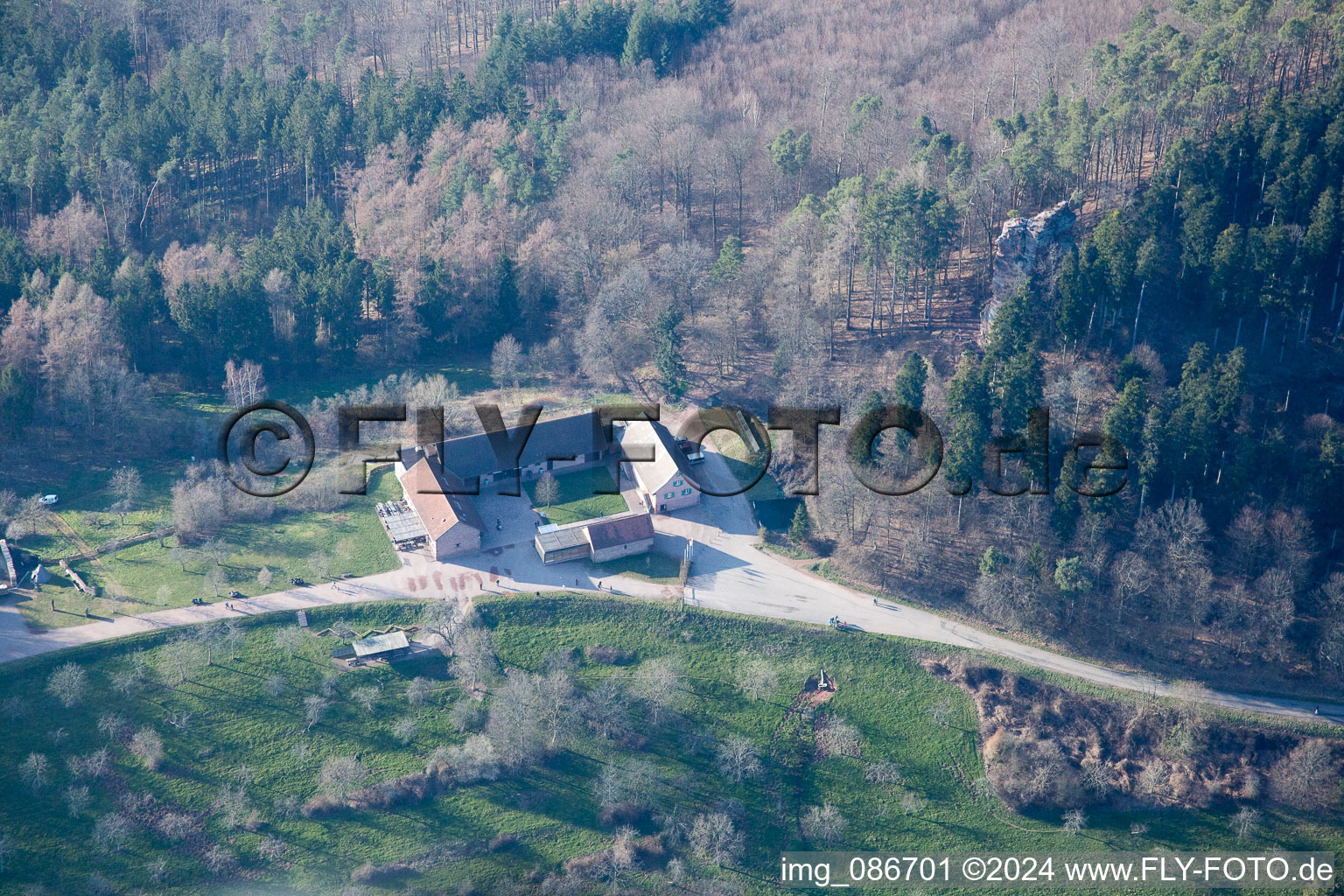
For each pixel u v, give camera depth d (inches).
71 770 5457.7
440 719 5856.3
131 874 5167.3
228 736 5698.8
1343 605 6161.4
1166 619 6368.1
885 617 6451.8
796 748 5856.3
